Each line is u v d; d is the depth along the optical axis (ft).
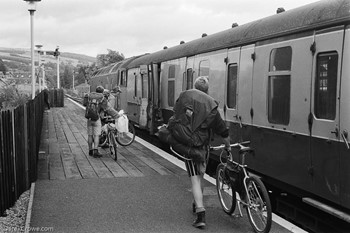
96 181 26.32
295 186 21.12
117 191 23.95
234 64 28.25
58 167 30.81
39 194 23.34
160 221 19.06
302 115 20.40
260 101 24.58
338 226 19.54
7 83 67.72
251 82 25.67
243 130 26.73
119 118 34.27
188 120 17.84
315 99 19.48
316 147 19.34
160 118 47.32
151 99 49.55
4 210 19.25
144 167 30.66
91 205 21.33
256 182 17.16
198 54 35.14
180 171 29.25
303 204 22.99
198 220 18.13
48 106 95.96
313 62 19.69
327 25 18.78
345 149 17.37
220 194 20.65
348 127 17.22
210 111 17.74
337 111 17.85
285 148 21.98
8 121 20.20
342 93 17.57
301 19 20.84
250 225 18.53
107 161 33.14
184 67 38.73
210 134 18.37
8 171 20.08
